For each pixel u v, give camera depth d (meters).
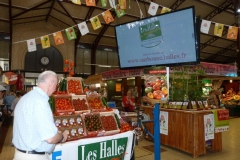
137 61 3.20
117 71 9.92
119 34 3.33
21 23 12.71
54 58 14.09
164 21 2.83
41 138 1.71
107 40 15.56
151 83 3.38
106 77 10.82
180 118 4.58
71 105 3.12
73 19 12.20
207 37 16.42
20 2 10.44
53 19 13.45
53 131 1.74
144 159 4.11
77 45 14.55
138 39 3.12
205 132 4.38
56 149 2.43
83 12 12.05
